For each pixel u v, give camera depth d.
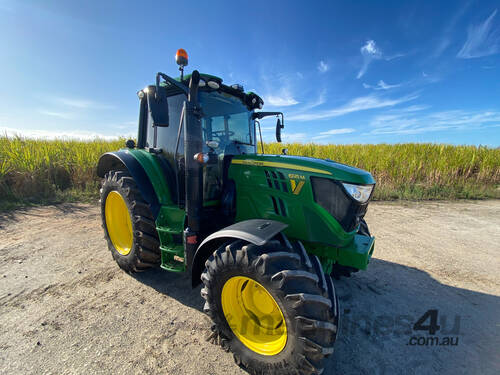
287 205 2.21
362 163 9.14
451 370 1.74
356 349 1.93
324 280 1.72
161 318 2.23
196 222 2.27
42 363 1.72
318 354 1.47
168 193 2.82
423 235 4.36
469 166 8.73
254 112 3.29
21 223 4.64
